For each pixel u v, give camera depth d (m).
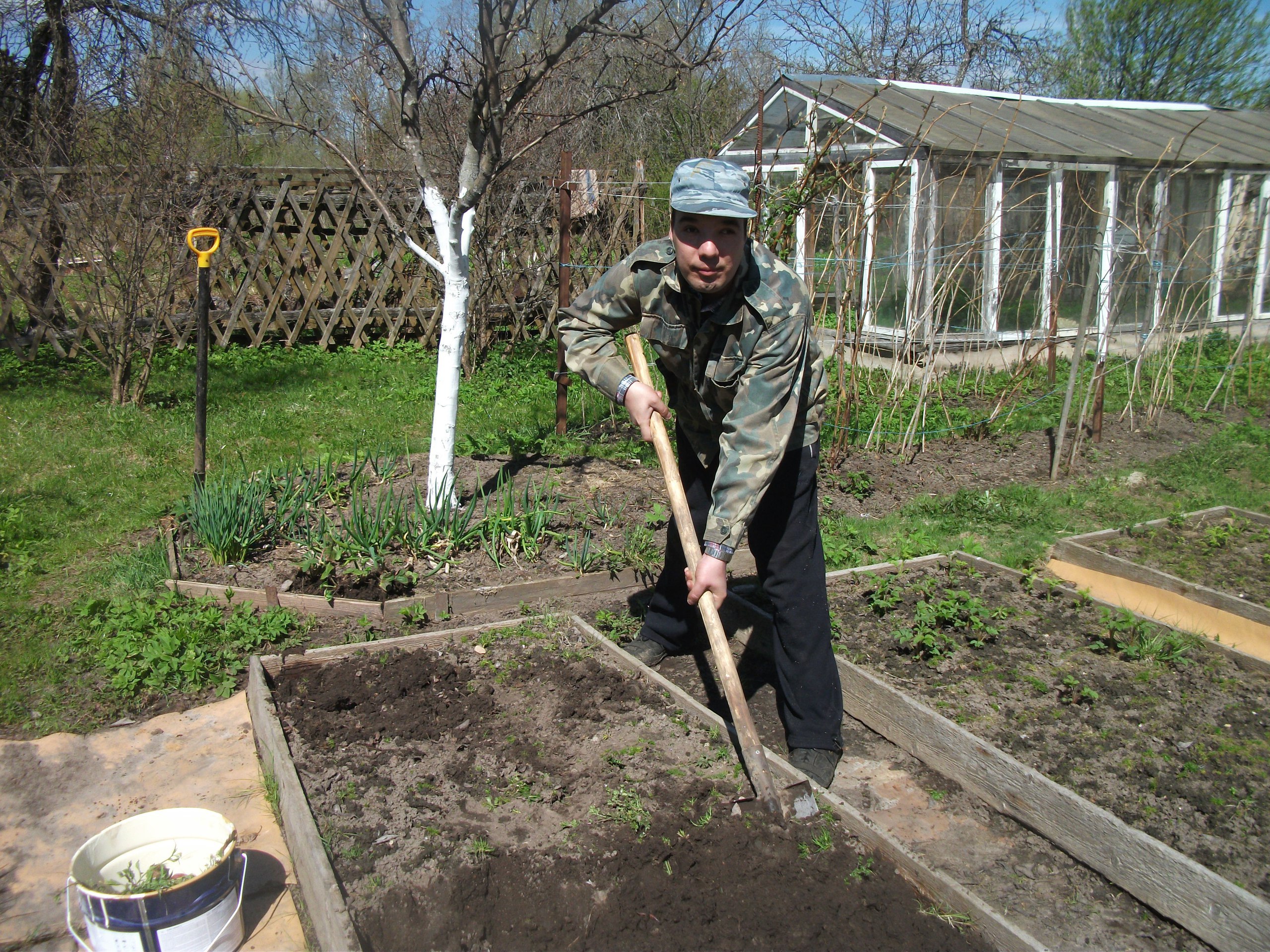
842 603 4.61
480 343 10.73
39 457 6.83
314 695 3.54
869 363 10.02
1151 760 3.34
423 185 5.08
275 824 3.00
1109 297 8.66
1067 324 12.20
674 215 2.77
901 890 2.58
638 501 5.83
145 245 8.51
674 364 3.16
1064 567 5.23
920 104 11.62
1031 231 11.68
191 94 8.84
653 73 9.72
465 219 5.14
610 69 11.10
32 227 9.50
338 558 4.76
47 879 2.75
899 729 3.57
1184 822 3.03
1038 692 3.78
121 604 4.36
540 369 10.54
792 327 2.83
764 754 2.95
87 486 6.21
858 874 2.62
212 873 2.37
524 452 6.93
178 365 10.41
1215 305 10.66
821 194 7.41
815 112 7.13
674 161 15.27
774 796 2.77
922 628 4.14
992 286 11.09
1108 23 22.23
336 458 6.85
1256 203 13.75
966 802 3.26
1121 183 12.38
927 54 22.44
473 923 2.47
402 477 6.15
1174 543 5.39
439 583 4.66
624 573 4.80
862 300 8.16
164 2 11.51
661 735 3.37
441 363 5.13
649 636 4.12
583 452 7.05
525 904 2.54
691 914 2.49
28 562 4.95
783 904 2.52
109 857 2.51
